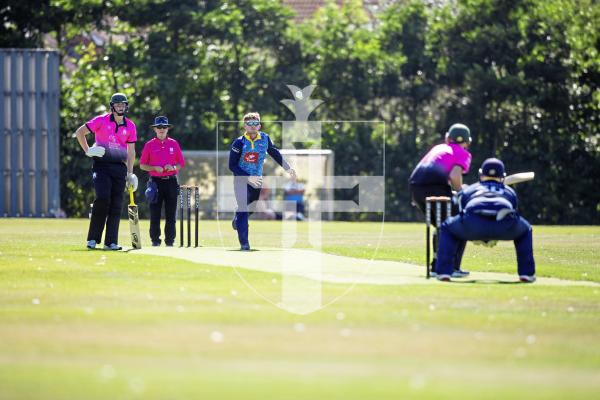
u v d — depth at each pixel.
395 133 124.62
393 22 124.88
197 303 29.08
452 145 41.22
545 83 120.19
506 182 40.75
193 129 118.25
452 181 40.56
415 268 42.28
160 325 24.83
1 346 21.84
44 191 105.88
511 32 121.25
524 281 37.22
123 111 48.81
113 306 28.19
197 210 53.03
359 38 124.88
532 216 120.50
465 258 48.53
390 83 123.44
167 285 33.66
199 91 121.12
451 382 18.77
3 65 104.88
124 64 120.19
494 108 121.44
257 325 25.09
